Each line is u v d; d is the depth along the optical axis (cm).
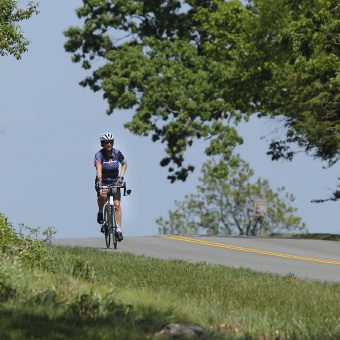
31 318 2359
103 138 6094
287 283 4491
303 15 10231
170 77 15688
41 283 3228
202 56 16262
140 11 16462
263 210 14200
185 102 15475
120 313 2645
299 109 12000
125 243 7438
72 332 2127
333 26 9988
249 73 12975
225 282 4300
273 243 8375
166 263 5253
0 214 4138
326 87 11400
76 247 5938
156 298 3278
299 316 3162
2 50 7419
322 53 10250
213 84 15400
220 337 2489
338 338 2698
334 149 11750
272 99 13975
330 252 7725
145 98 15825
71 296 3008
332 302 3650
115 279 4112
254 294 3841
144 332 2300
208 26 14675
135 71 15962
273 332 2831
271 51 12494
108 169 6222
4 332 2023
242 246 7806
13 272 3200
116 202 6347
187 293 3812
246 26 12962
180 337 2259
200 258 6341
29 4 7400
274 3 12275
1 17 7338
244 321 3011
